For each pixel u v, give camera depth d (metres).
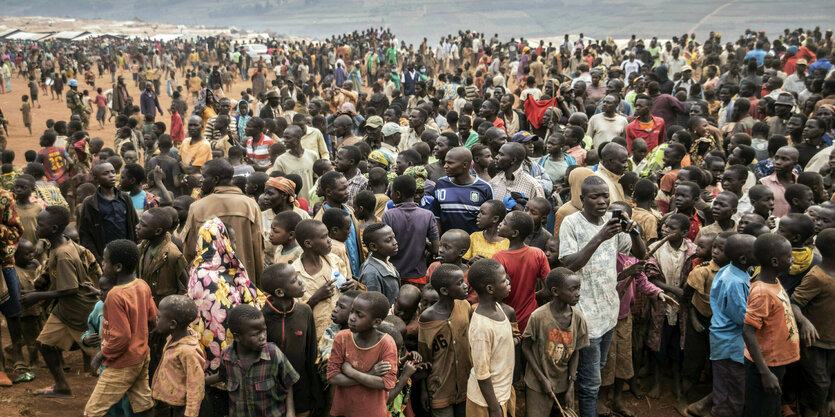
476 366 4.88
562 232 5.88
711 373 7.30
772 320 5.38
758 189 7.08
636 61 24.39
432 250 6.69
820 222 6.47
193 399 4.76
